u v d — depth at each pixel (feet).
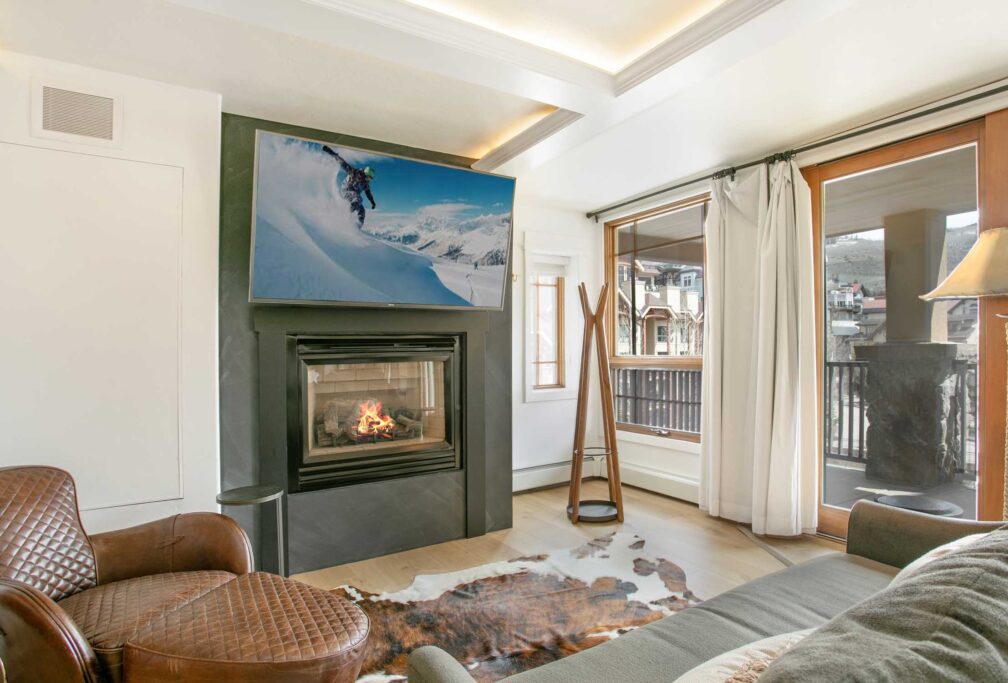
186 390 7.97
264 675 4.26
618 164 11.39
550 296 15.37
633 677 3.67
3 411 6.99
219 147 8.21
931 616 1.95
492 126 9.45
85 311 7.39
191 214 8.02
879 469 9.54
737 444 11.18
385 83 7.83
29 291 7.11
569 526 11.46
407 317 10.34
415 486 10.37
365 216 9.12
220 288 8.73
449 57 6.45
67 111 7.28
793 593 4.86
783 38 6.06
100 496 7.45
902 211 9.21
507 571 9.01
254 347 8.98
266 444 8.96
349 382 10.38
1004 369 7.78
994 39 6.60
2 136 6.98
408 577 8.98
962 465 8.52
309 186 8.55
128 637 4.64
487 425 11.24
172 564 6.08
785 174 10.27
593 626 7.18
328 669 4.45
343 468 9.75
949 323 8.66
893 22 6.24
